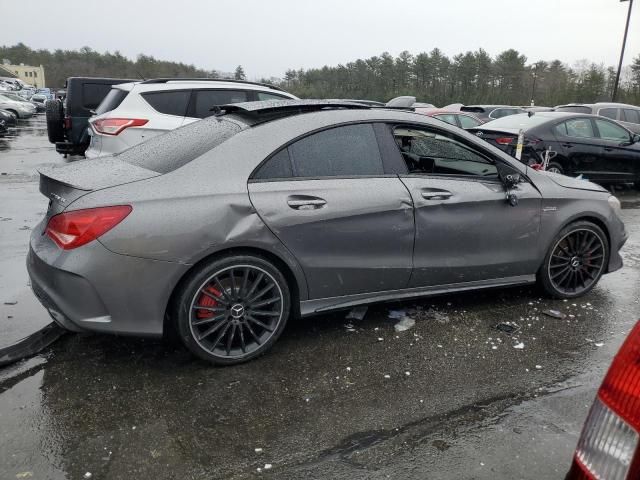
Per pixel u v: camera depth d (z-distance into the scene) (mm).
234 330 3289
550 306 4316
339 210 3369
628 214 8180
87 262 2877
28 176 10414
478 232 3869
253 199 3162
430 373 3256
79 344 3561
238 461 2465
